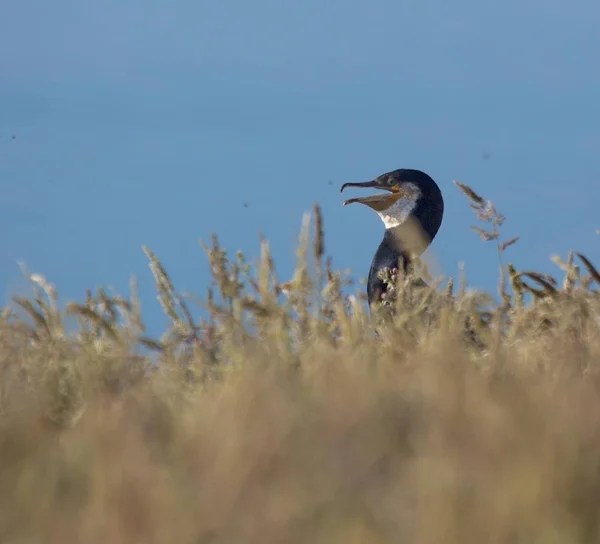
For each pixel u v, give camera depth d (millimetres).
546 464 7246
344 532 6918
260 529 7078
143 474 7570
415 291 13195
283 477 7609
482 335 11906
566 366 10328
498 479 7246
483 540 6785
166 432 8812
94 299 12531
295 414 8258
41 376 10727
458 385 8898
